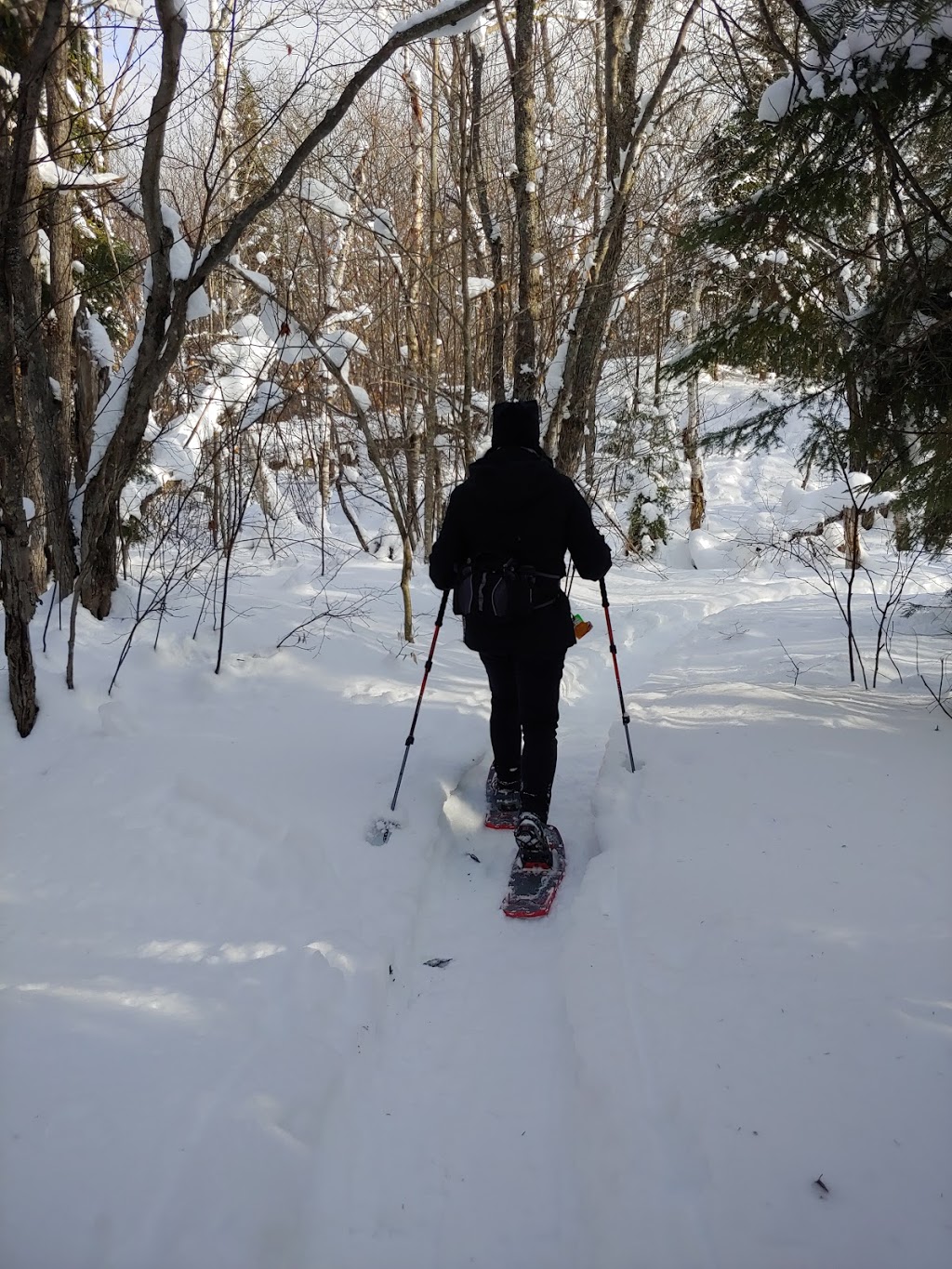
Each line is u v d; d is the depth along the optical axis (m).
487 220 6.92
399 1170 2.01
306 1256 1.78
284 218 6.34
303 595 6.88
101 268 6.50
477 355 9.78
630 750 3.79
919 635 5.58
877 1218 1.59
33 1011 2.22
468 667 5.46
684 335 12.27
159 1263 1.58
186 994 2.35
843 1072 1.94
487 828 3.73
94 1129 1.85
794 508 11.76
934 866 2.72
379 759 4.01
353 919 2.83
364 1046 2.36
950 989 2.15
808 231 3.69
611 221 5.62
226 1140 1.87
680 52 4.89
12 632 3.74
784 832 3.08
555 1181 1.97
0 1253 1.56
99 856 3.03
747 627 6.55
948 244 3.51
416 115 8.73
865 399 4.07
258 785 3.58
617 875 3.00
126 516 6.66
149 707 4.26
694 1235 1.63
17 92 3.13
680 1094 1.96
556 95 9.30
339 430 9.89
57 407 5.20
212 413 7.15
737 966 2.38
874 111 3.10
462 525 3.38
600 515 12.81
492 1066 2.34
